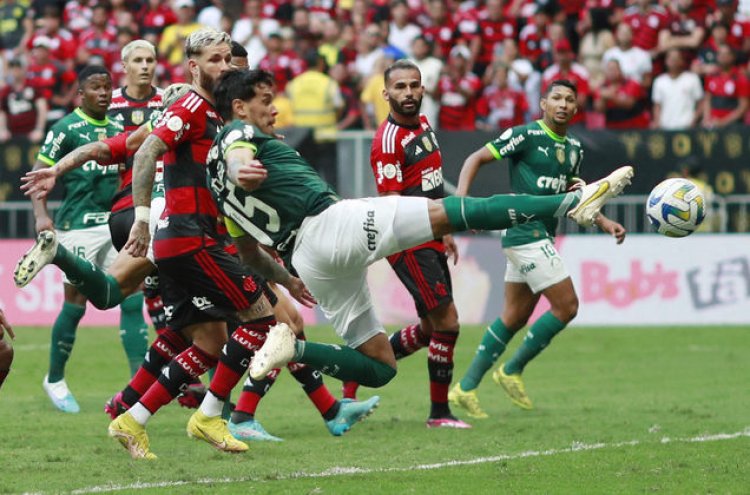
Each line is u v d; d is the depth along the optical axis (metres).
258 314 23.08
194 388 29.08
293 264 22.33
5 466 22.69
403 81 27.89
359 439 26.45
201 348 23.61
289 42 62.97
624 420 29.22
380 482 21.03
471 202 21.11
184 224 22.61
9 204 54.72
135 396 25.25
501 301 53.59
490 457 24.00
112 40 64.56
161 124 22.31
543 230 30.83
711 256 53.47
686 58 63.66
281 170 21.86
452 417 28.77
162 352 25.14
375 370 23.28
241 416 26.31
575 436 26.78
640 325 53.59
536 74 61.28
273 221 21.98
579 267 53.84
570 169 31.42
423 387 36.53
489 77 61.72
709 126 53.78
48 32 64.38
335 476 21.62
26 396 33.81
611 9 63.81
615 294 53.78
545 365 41.75
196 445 25.47
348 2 70.62
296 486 20.61
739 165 53.31
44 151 31.45
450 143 51.47
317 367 22.72
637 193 53.56
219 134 21.91
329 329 52.00
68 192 32.72
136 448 23.45
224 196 21.97
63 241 32.78
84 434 26.98
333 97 59.28
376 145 28.14
